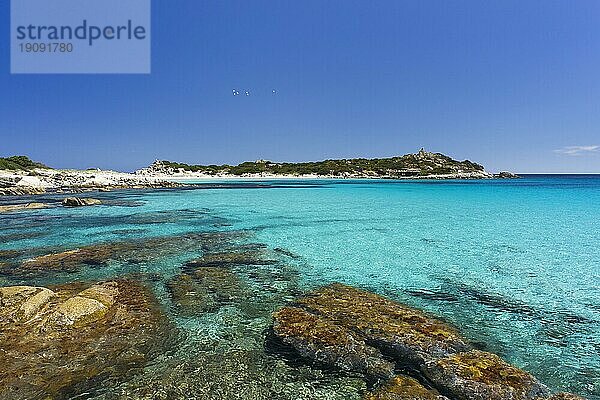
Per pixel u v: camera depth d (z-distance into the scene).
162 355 7.93
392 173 137.62
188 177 118.44
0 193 43.81
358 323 8.91
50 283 11.99
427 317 9.86
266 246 18.12
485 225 25.12
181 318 9.71
